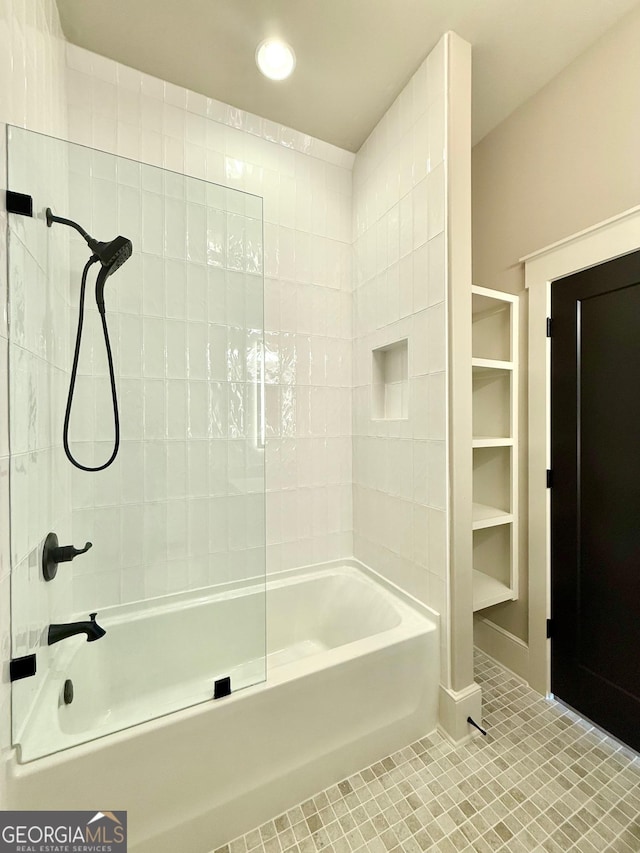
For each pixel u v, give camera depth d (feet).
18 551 3.18
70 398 4.80
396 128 5.77
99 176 5.07
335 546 7.13
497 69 5.22
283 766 3.90
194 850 3.49
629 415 4.54
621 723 4.64
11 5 3.11
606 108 4.73
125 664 5.08
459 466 4.76
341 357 7.16
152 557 5.56
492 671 6.16
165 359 5.62
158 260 5.51
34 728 3.30
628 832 3.64
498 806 3.91
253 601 5.96
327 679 4.13
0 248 2.91
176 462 5.72
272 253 6.48
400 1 4.32
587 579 5.04
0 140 2.94
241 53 5.09
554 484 5.48
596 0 4.31
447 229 4.74
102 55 5.14
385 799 4.00
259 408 6.30
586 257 4.93
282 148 6.49
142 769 3.31
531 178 5.73
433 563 5.05
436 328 4.94
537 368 5.65
